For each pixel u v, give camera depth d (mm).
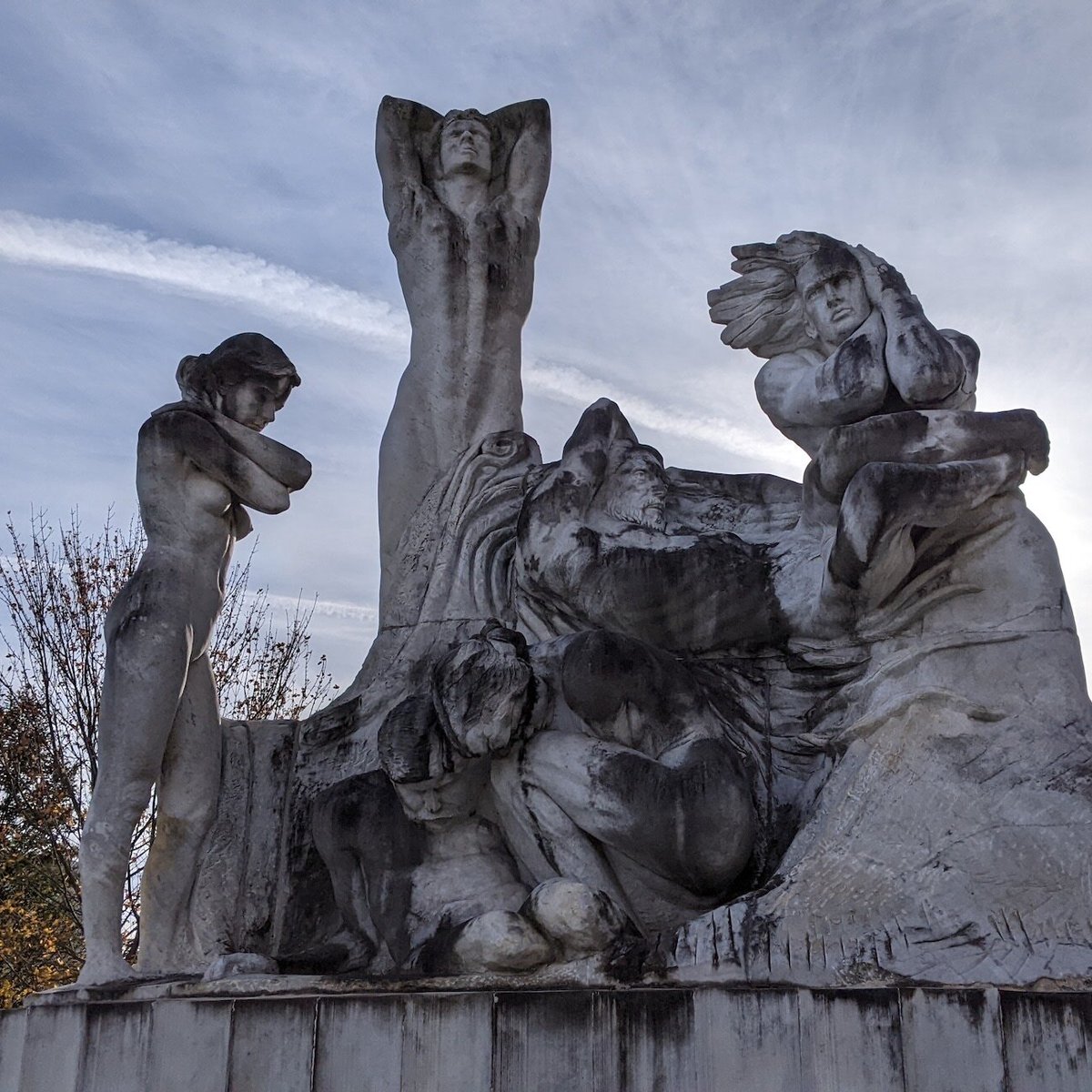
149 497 4793
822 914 3787
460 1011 3686
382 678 5156
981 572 4430
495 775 4348
